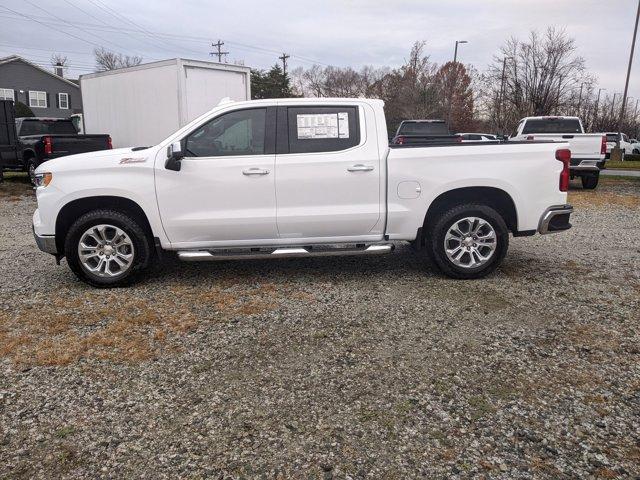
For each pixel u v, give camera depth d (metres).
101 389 3.43
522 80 36.56
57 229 5.38
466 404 3.25
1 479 2.60
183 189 5.28
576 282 5.61
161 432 2.98
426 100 41.84
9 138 14.94
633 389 3.41
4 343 4.09
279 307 4.88
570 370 3.67
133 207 5.46
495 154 5.46
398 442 2.88
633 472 2.64
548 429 2.99
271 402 3.28
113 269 5.48
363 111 5.45
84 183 5.21
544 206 5.57
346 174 5.36
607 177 18.39
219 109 5.38
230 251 5.46
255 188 5.31
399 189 5.43
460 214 5.53
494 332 4.31
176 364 3.77
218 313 4.73
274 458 2.76
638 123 60.69
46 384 3.49
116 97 14.03
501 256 5.62
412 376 3.59
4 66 46.66
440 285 5.52
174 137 5.34
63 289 5.43
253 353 3.94
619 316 4.64
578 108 41.88
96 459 2.75
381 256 6.76
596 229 8.79
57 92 50.06
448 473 2.64
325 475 2.63
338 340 4.16
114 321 4.54
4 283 5.65
